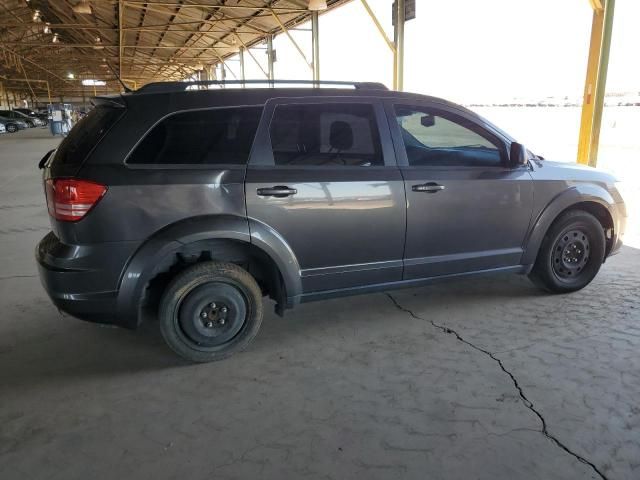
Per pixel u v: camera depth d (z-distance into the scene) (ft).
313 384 10.01
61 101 226.99
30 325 12.72
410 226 11.85
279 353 11.32
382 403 9.31
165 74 179.73
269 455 7.96
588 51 30.17
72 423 8.84
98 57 132.46
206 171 10.24
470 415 8.88
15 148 67.97
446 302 14.01
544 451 7.91
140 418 8.97
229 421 8.85
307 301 11.54
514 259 13.29
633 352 11.00
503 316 13.00
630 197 26.32
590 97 30.27
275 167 10.75
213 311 10.82
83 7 59.52
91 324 12.80
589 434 8.30
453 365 10.60
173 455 7.98
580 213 13.79
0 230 22.34
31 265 17.35
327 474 7.52
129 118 10.02
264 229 10.59
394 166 11.73
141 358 11.16
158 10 68.08
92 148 9.81
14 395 9.71
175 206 10.00
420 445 8.13
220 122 10.57
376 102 11.78
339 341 11.83
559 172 13.56
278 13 61.72
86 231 9.59
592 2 28.89
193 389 9.90
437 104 12.43
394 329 12.40
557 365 10.50
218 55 111.55
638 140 51.03
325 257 11.30
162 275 10.94
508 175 12.76
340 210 11.14
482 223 12.60
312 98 11.27
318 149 11.16
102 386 10.03
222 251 10.98
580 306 13.51
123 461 7.86
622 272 16.08
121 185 9.66
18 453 8.07
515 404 9.16
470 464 7.67
